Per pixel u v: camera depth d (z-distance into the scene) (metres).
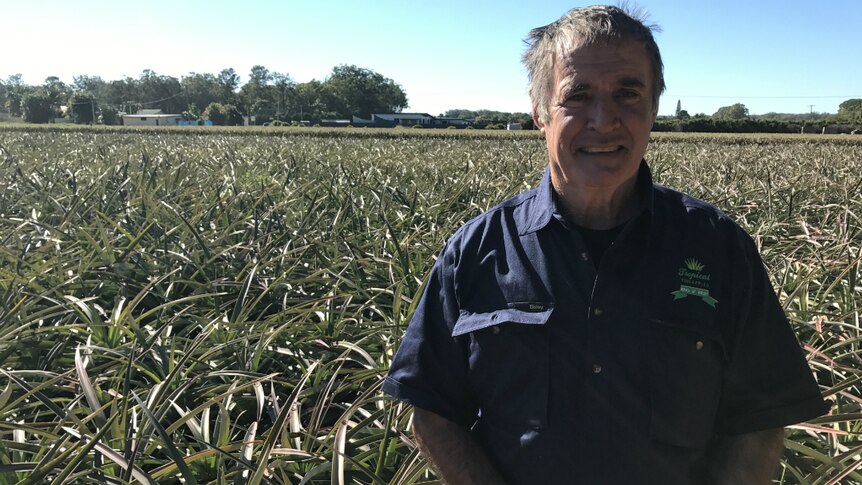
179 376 3.12
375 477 2.31
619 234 1.62
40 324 3.58
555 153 1.67
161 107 170.00
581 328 1.59
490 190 9.02
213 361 3.48
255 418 3.40
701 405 1.59
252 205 6.73
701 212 1.67
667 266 1.60
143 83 170.75
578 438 1.58
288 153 15.17
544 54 1.70
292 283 4.71
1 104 146.12
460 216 6.60
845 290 4.39
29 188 7.54
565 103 1.63
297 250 4.96
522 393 1.64
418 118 121.38
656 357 1.56
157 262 4.89
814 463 2.64
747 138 43.88
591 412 1.58
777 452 1.65
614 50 1.57
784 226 6.64
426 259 5.08
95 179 8.17
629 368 1.57
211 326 3.63
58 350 3.41
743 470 1.62
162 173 9.24
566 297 1.61
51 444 2.52
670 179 10.30
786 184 9.86
